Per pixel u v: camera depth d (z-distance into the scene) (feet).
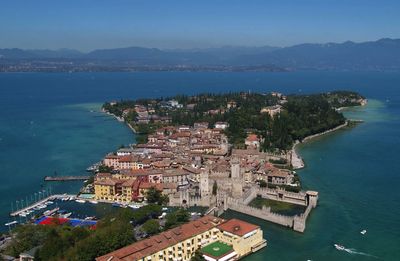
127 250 578.25
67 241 622.13
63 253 594.65
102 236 616.80
